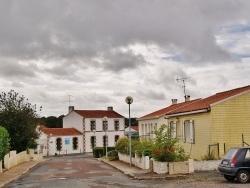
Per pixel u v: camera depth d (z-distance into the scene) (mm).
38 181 22609
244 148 19328
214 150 25812
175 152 23969
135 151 30516
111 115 85312
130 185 19203
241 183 18766
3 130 27250
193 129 28875
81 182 21156
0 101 43688
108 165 34969
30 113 45250
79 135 80562
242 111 26328
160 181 20625
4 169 29859
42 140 75750
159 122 43062
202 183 19016
